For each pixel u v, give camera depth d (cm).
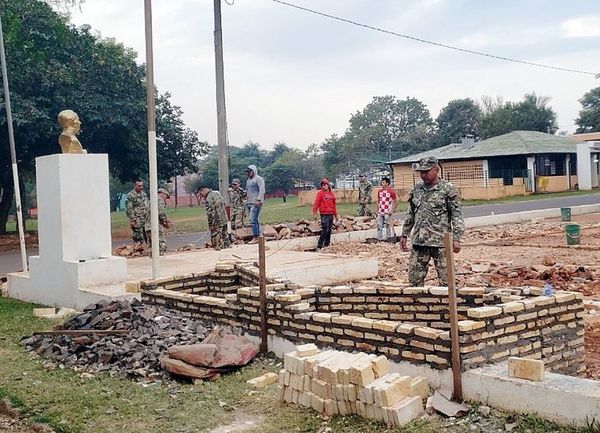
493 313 599
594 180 5919
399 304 796
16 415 640
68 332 847
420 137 8750
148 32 1075
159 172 3394
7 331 984
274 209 4903
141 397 659
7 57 2667
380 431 533
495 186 5041
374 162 7719
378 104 10256
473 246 1967
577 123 9106
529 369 536
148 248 1734
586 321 894
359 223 2409
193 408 623
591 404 488
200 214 5097
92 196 1195
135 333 812
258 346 773
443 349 589
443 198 880
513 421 524
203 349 705
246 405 628
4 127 2678
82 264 1133
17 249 2738
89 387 700
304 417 584
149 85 1082
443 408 552
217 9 2127
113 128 2978
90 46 2942
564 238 2092
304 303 742
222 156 2122
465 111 8862
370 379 563
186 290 1036
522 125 7975
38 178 1229
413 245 900
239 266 1070
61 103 2770
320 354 625
